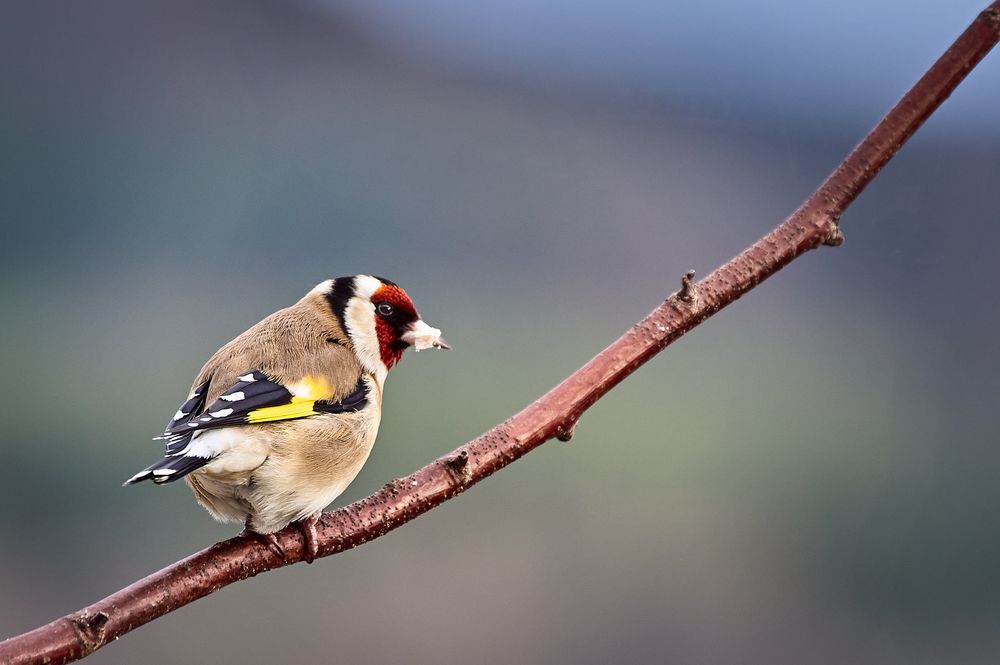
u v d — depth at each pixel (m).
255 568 4.29
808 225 4.45
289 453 4.72
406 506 4.40
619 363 4.47
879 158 4.45
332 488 4.90
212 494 4.68
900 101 4.45
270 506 4.63
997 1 4.41
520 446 4.43
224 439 4.59
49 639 3.80
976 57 4.38
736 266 4.49
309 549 4.32
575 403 4.45
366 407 5.13
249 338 5.21
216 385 4.87
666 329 4.49
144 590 4.07
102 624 3.88
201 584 4.18
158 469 4.37
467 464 4.41
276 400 4.83
